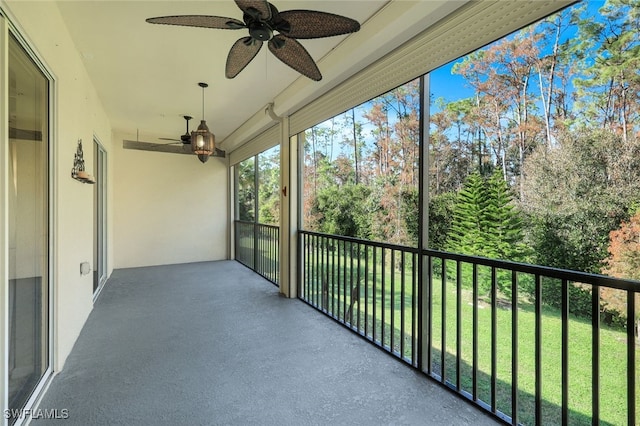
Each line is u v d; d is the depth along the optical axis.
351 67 2.82
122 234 6.12
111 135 5.71
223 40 2.68
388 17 2.20
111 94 4.04
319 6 2.23
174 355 2.53
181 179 6.68
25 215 1.80
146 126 5.66
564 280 1.55
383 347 2.69
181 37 2.63
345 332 3.08
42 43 1.94
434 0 1.89
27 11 1.71
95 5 2.20
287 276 4.27
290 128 4.24
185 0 2.14
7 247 1.51
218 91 3.92
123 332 2.99
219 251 7.09
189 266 6.31
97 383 2.10
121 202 6.10
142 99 4.23
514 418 1.74
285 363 2.42
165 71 3.32
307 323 3.30
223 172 7.12
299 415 1.80
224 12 2.30
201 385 2.09
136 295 4.27
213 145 4.48
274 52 1.92
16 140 1.69
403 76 2.42
